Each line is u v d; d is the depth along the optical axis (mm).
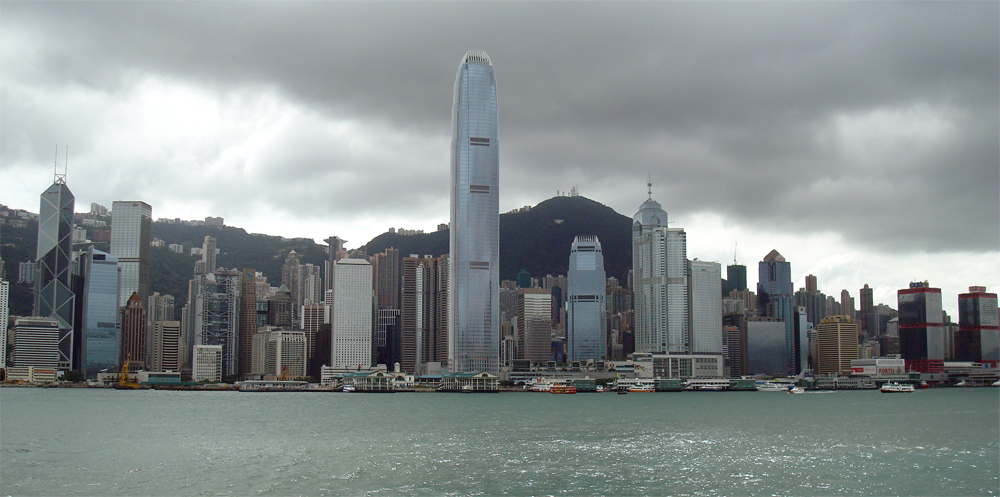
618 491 149375
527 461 183125
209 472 166750
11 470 168250
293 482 155625
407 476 162625
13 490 147250
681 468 174125
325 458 187250
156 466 174875
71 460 183375
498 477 162000
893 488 153250
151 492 145625
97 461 181750
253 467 173750
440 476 162750
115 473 165375
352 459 185625
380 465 176625
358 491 147375
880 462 184375
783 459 188375
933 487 153875
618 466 176750
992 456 194500
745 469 173500
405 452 198125
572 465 177750
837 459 188875
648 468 174000
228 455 192625
